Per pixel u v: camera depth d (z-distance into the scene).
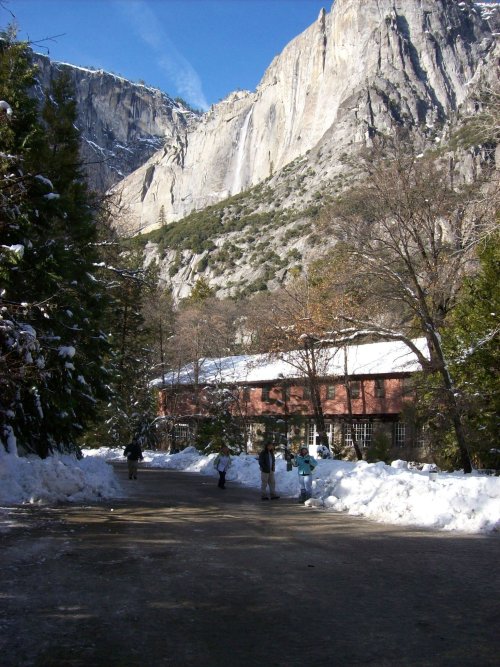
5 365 13.80
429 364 24.50
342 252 25.22
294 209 162.12
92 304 21.94
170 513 13.85
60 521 11.78
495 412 24.83
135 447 25.69
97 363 22.00
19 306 14.82
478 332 24.42
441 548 10.16
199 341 61.50
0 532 10.25
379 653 5.28
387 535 11.45
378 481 15.59
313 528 12.23
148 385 56.62
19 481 14.39
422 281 25.69
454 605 6.79
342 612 6.47
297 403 46.22
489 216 22.28
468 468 23.42
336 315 27.61
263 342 35.47
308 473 16.97
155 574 7.88
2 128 16.45
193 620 6.06
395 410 41.75
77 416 20.75
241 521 12.99
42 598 6.61
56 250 17.06
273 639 5.58
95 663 4.89
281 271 130.00
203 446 42.78
